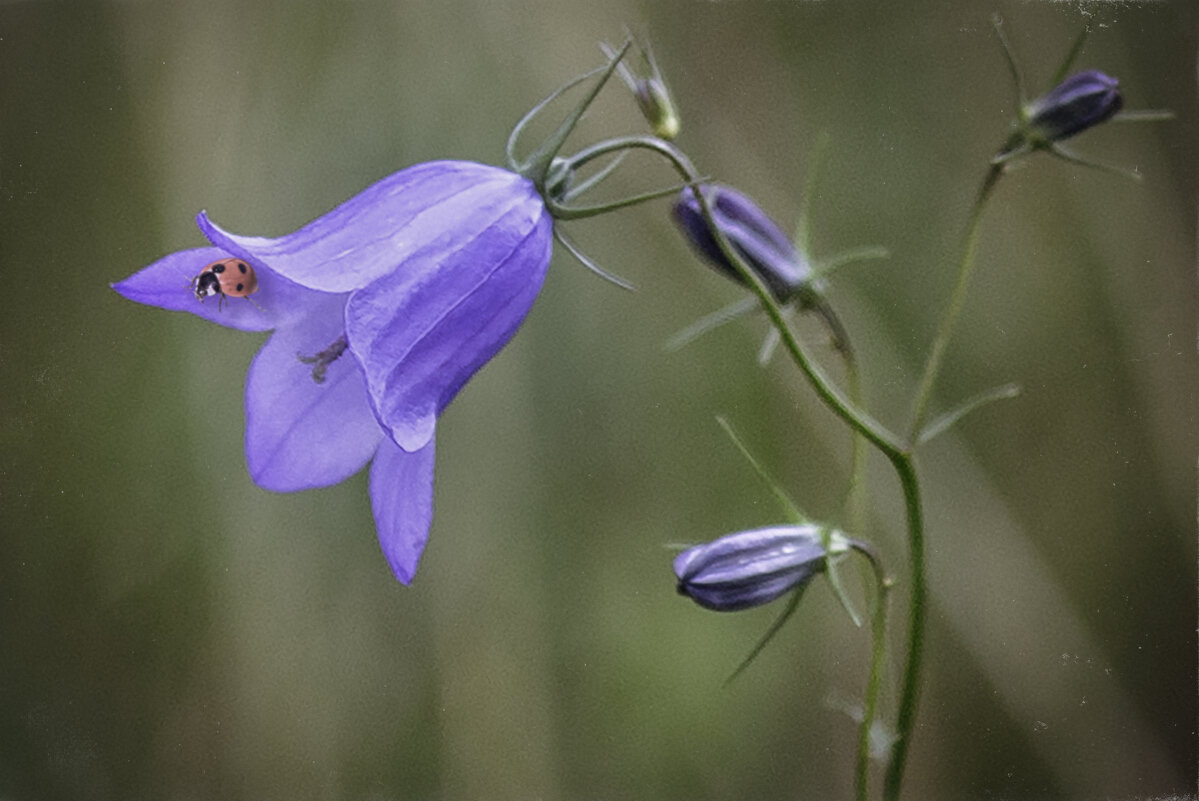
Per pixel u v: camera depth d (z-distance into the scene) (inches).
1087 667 20.3
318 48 20.7
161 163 20.8
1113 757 20.2
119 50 20.9
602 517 21.1
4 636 21.0
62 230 21.0
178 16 20.8
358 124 20.7
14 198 21.2
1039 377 20.7
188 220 20.8
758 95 21.5
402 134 20.7
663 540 21.0
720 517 20.8
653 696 20.8
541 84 20.8
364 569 20.7
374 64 20.7
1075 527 20.6
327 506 20.7
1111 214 20.7
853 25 21.7
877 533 20.5
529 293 16.9
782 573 17.1
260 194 20.7
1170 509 20.5
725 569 17.1
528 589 20.7
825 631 20.6
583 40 20.9
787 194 21.4
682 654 20.8
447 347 16.8
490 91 20.8
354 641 20.6
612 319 21.0
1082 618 20.5
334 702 20.7
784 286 17.5
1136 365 20.6
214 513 20.7
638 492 21.1
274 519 20.7
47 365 21.2
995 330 20.8
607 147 17.0
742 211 17.6
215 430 20.7
